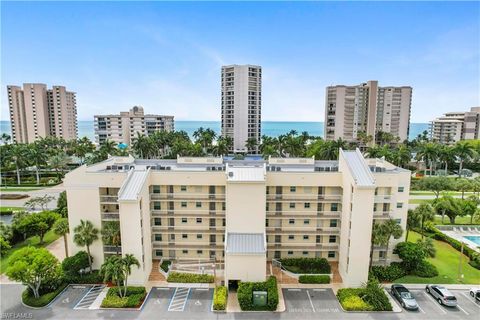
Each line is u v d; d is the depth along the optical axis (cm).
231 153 17625
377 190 5291
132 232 4769
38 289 4616
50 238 6700
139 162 6359
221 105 18162
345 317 4194
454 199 7850
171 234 5612
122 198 4688
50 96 18338
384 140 16400
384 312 4278
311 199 5384
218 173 5288
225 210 5403
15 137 18200
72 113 19412
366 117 17200
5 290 4791
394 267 5228
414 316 4206
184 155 11794
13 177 12475
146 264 5034
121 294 4516
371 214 4731
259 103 17838
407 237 6241
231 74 17338
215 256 5622
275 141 12900
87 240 4947
